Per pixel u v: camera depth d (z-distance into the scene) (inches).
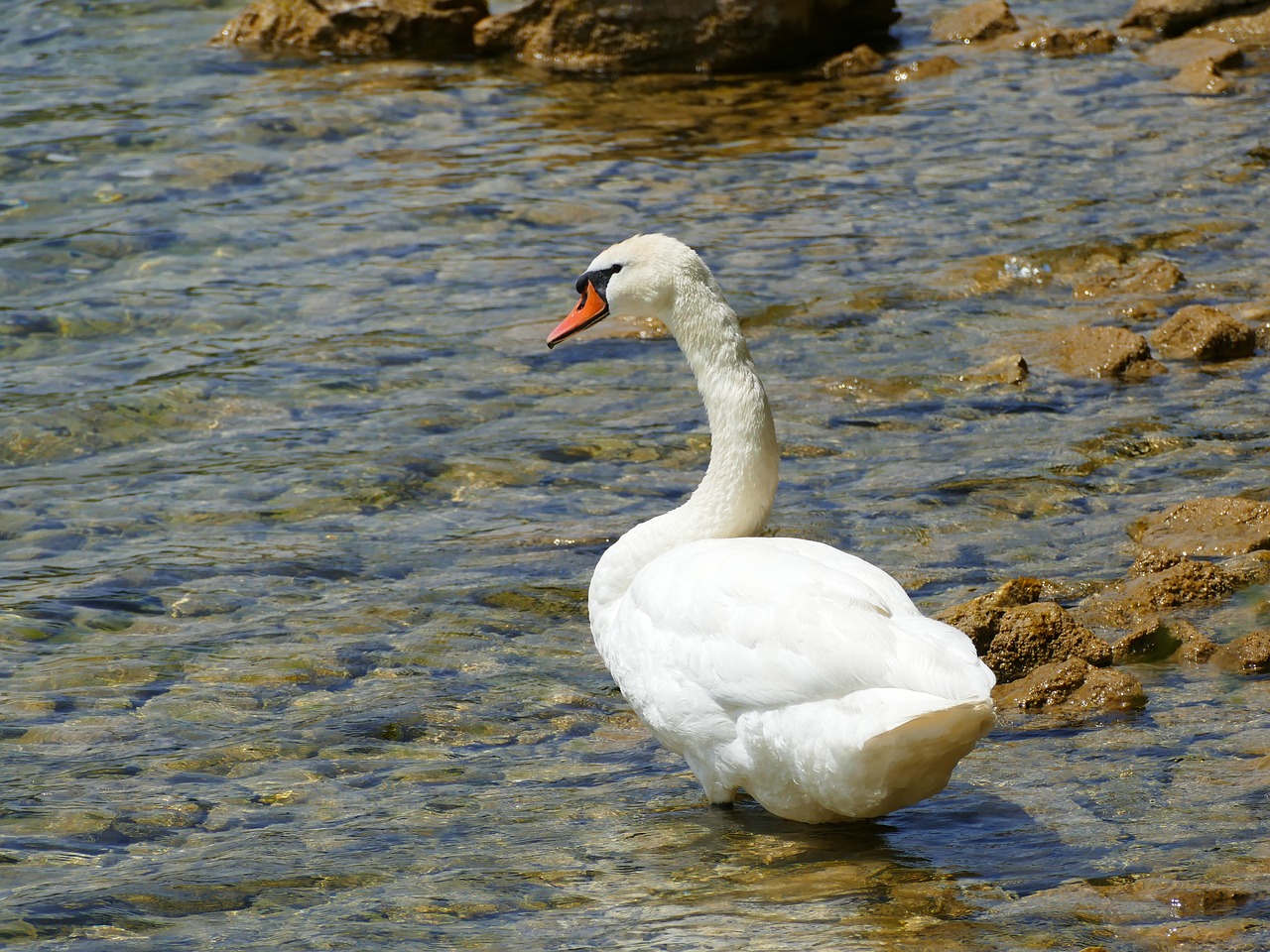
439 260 783.1
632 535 360.8
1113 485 515.5
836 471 539.5
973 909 278.2
